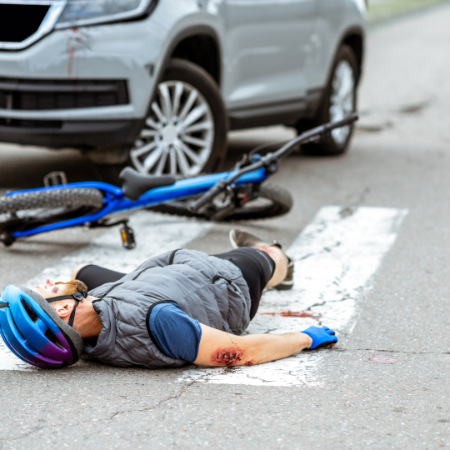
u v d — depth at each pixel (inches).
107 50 349.7
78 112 351.9
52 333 189.5
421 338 229.5
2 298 186.5
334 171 479.8
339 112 528.7
